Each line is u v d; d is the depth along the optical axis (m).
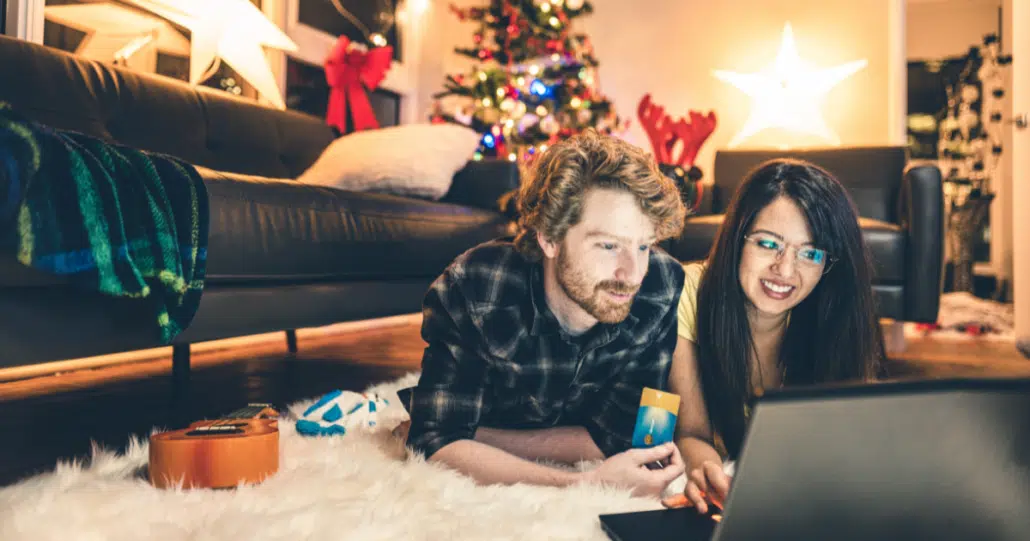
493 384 1.17
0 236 1.10
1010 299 5.92
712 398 1.26
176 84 2.34
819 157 3.55
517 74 4.04
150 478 1.08
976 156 6.15
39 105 1.86
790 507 0.54
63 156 1.15
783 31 4.49
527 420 1.24
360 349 3.06
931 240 2.63
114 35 2.56
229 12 2.74
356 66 3.25
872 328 1.21
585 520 0.91
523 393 1.17
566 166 0.95
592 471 1.06
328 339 3.42
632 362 1.16
